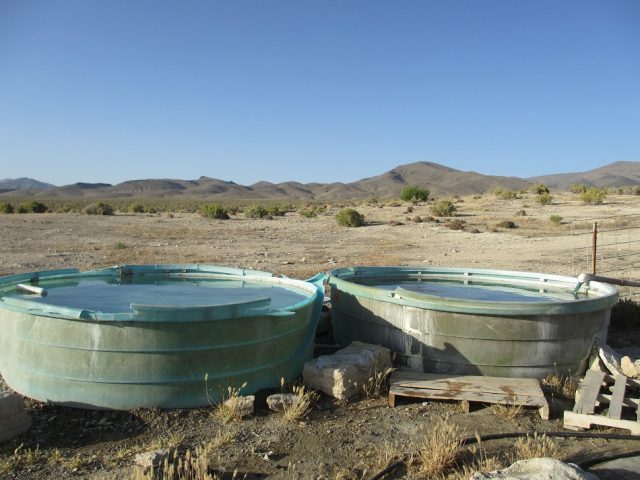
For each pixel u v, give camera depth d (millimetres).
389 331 7137
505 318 6520
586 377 6176
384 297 7098
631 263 17922
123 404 5551
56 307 5621
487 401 5855
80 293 7941
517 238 26672
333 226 35844
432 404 6082
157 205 107562
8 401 4957
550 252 21156
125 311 6539
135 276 9500
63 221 39062
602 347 6902
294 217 48312
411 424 5566
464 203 60312
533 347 6586
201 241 25547
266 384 6195
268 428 5359
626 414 5844
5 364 6059
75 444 4980
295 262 18016
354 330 7668
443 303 6609
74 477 4379
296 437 5195
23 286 8008
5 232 28172
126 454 4766
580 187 72250
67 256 18672
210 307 5598
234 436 5176
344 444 5094
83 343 5555
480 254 20719
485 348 6578
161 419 5441
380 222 38875
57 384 5641
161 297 7785
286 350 6445
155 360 5543
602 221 33125
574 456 4934
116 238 26656
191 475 4301
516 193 73812
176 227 34656
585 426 5500
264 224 38188
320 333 8914
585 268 16766
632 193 63312
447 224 35188
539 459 4125
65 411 5559
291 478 4469
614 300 7266
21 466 4539
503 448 5039
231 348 5844
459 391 6039
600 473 4676
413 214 46656
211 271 9703
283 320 6305
